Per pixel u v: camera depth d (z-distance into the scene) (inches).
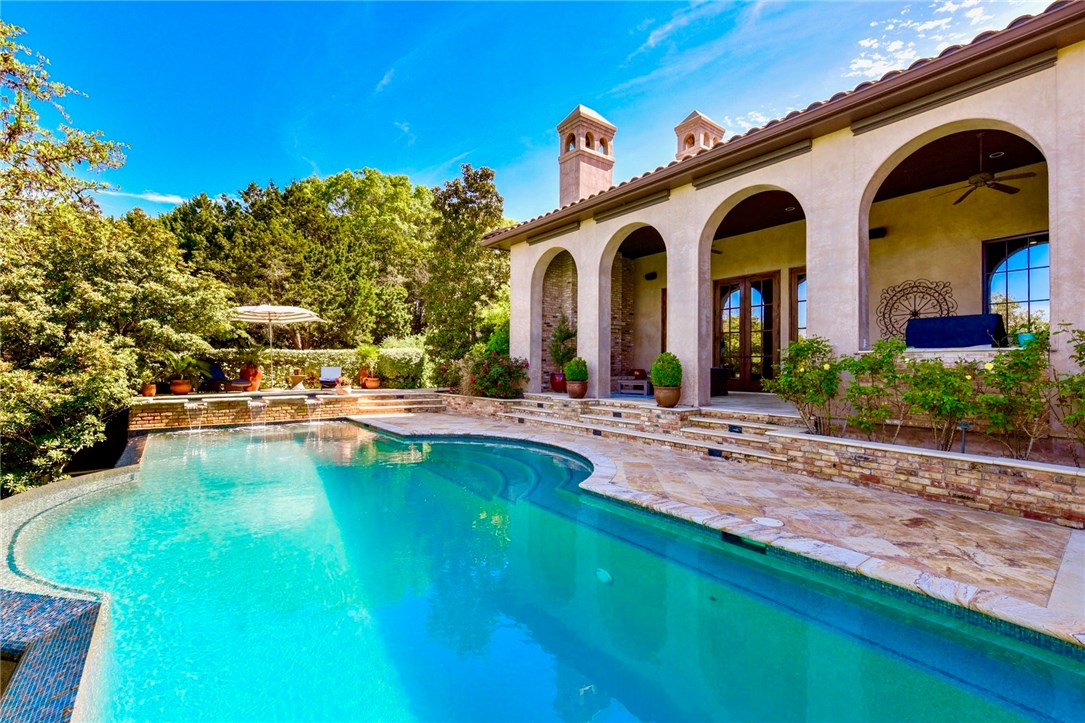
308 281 839.1
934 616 125.6
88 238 402.0
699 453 299.6
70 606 131.3
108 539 201.6
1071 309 196.4
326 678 115.8
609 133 536.7
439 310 649.6
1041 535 163.5
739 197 324.2
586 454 302.5
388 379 685.9
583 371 422.3
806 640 125.3
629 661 119.5
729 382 500.4
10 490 265.4
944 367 217.2
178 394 504.7
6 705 90.3
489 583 162.6
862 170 258.7
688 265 349.1
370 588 160.2
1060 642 107.1
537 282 494.9
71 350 310.7
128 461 324.8
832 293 268.5
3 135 256.2
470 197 660.1
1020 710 97.6
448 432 405.7
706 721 98.8
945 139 277.4
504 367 495.5
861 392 231.9
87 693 100.7
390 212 1184.2
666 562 172.9
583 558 178.9
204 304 494.9
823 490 221.1
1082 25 188.7
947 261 347.6
